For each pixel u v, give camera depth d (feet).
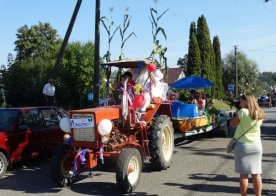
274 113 103.96
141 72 30.89
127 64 31.86
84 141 25.39
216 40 163.53
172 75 209.26
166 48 32.73
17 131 31.63
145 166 31.45
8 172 31.42
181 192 23.99
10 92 94.53
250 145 19.75
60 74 94.07
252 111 19.79
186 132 38.68
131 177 24.64
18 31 212.02
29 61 102.83
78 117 25.44
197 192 23.91
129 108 27.76
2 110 33.19
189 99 50.72
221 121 47.80
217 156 35.70
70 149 26.09
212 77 138.51
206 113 43.96
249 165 19.77
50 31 213.66
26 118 33.12
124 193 24.22
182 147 41.09
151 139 29.12
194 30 139.33
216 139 47.26
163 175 28.48
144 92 29.37
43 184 27.12
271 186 24.91
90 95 59.31
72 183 26.96
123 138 27.61
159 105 31.48
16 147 31.27
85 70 94.53
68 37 58.39
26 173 30.94
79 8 57.88
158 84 31.22
